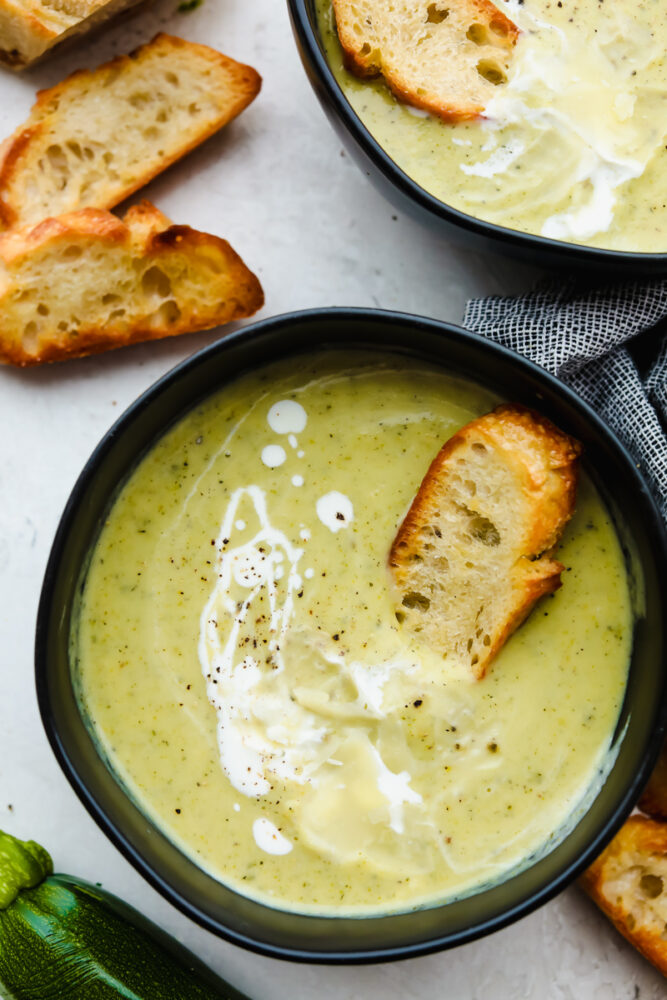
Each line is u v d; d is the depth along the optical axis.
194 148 0.69
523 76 0.66
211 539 0.65
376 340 0.65
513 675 0.64
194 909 0.62
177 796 0.64
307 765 0.64
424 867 0.64
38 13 0.67
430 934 0.62
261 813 0.64
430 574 0.65
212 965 0.67
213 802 0.64
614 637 0.65
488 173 0.66
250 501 0.66
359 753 0.64
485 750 0.64
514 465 0.63
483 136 0.66
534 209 0.66
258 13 0.70
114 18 0.69
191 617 0.65
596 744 0.64
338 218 0.69
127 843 0.62
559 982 0.67
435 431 0.66
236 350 0.64
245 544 0.65
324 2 0.67
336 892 0.64
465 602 0.64
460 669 0.64
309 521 0.65
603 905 0.66
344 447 0.66
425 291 0.69
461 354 0.64
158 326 0.68
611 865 0.66
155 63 0.68
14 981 0.65
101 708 0.65
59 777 0.68
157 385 0.64
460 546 0.64
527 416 0.64
